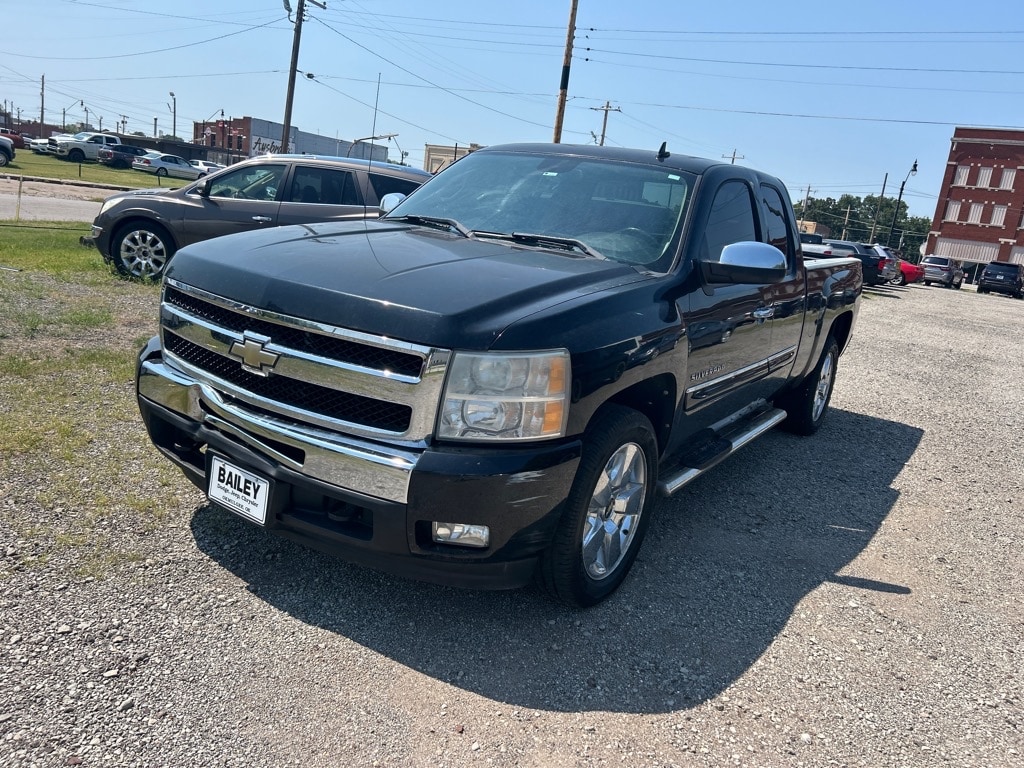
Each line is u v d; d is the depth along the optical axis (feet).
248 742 7.91
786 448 20.27
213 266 10.40
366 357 8.99
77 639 9.05
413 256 10.64
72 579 10.16
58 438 14.16
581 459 9.78
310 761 7.77
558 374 9.16
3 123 331.77
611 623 10.86
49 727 7.74
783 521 15.29
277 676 8.93
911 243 365.40
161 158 162.40
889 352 39.04
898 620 11.92
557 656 9.95
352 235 11.91
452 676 9.33
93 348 19.92
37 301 24.47
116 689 8.38
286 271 9.79
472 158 15.42
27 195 70.38
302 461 9.34
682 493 16.17
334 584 10.93
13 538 10.85
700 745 8.65
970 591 13.21
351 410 9.18
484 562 9.24
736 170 15.02
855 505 16.69
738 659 10.37
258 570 11.00
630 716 8.99
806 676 10.17
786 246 16.69
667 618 11.18
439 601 10.85
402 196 15.58
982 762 8.89
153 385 10.96
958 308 80.38
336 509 9.52
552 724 8.71
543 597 11.31
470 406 8.83
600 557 11.03
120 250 30.96
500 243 12.30
